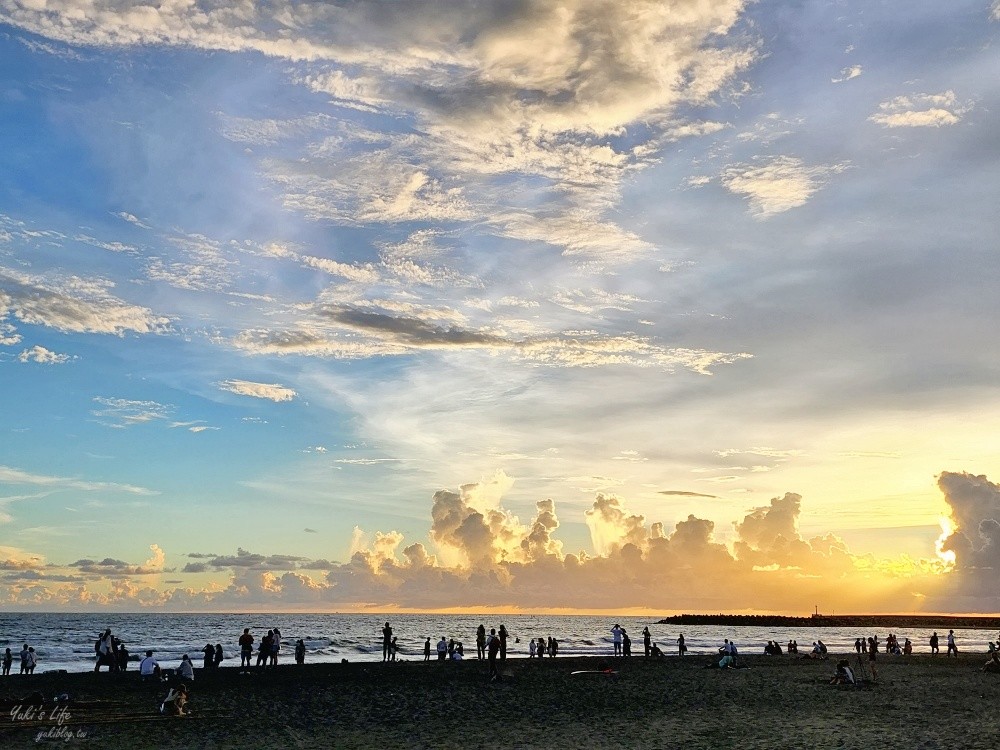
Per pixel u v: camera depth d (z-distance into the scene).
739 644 124.25
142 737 25.03
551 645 68.94
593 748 23.23
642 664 58.03
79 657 76.88
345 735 25.95
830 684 42.75
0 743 23.66
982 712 30.78
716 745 23.42
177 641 117.12
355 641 114.31
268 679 43.50
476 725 28.22
